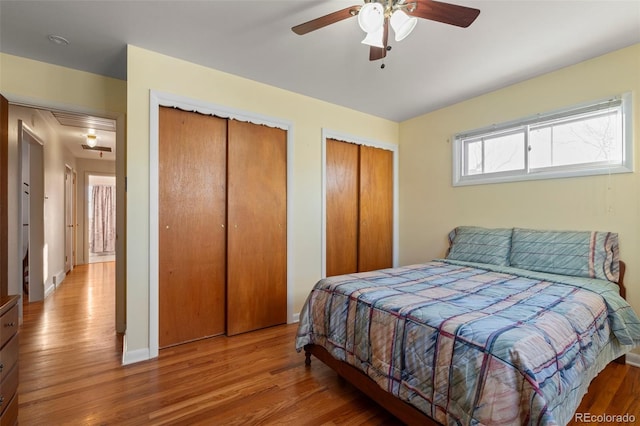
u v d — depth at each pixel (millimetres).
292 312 3207
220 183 2801
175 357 2373
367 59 2492
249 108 2898
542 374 1146
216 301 2795
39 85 2500
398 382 1498
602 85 2395
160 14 1916
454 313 1506
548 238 2549
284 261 3174
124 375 2096
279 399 1841
